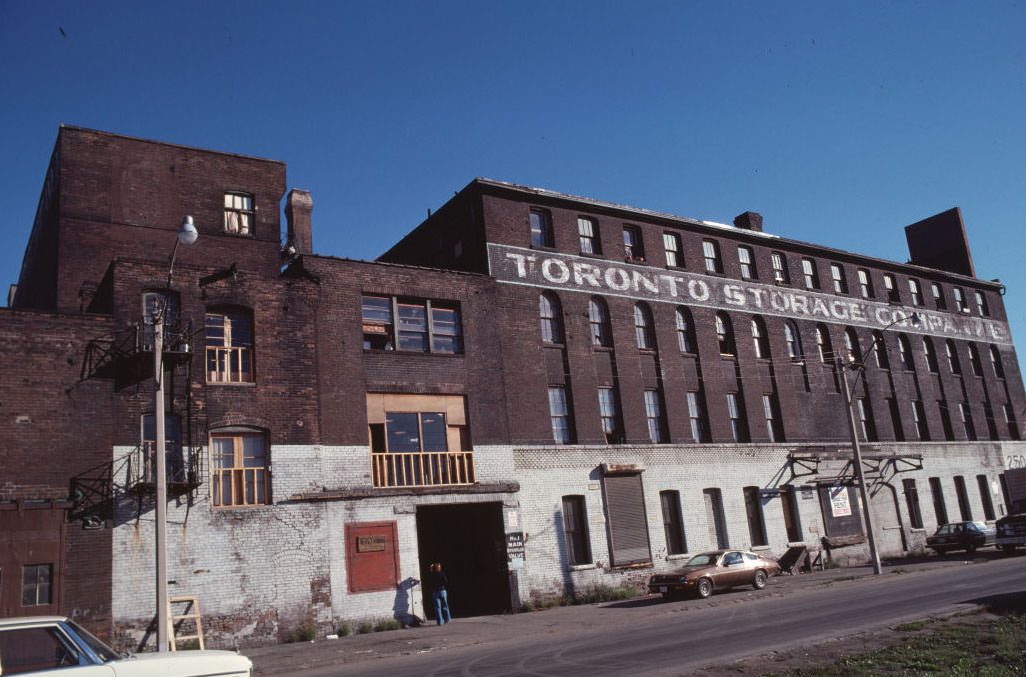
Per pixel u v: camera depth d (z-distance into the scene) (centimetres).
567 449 2905
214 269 2288
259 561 2159
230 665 844
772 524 3406
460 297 2803
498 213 3028
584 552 2844
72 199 2420
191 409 2158
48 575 1850
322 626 2206
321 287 2497
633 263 3350
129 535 1981
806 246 4034
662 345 3328
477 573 2772
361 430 2452
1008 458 4684
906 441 4162
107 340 2058
